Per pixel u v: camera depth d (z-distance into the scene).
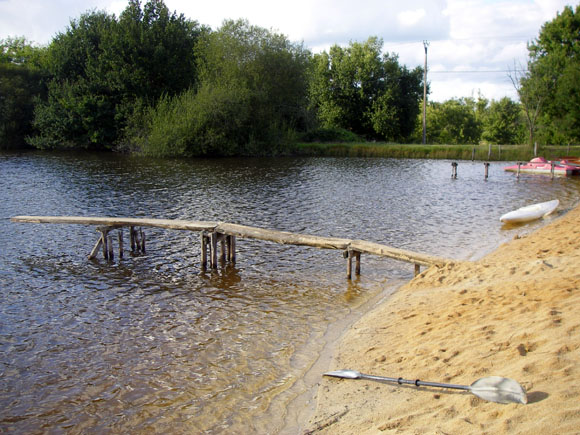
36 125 57.97
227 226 15.12
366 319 10.63
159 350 9.59
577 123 54.72
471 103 105.31
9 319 11.18
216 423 7.20
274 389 8.03
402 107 71.50
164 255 16.34
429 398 6.71
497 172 39.28
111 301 12.28
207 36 56.56
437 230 19.53
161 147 50.12
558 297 8.98
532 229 19.48
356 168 41.94
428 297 11.18
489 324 8.60
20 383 8.49
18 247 17.05
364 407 6.97
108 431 7.15
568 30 60.41
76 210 23.05
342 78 71.56
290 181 33.41
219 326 10.70
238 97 51.34
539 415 5.50
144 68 56.56
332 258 15.91
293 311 11.54
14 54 76.12
